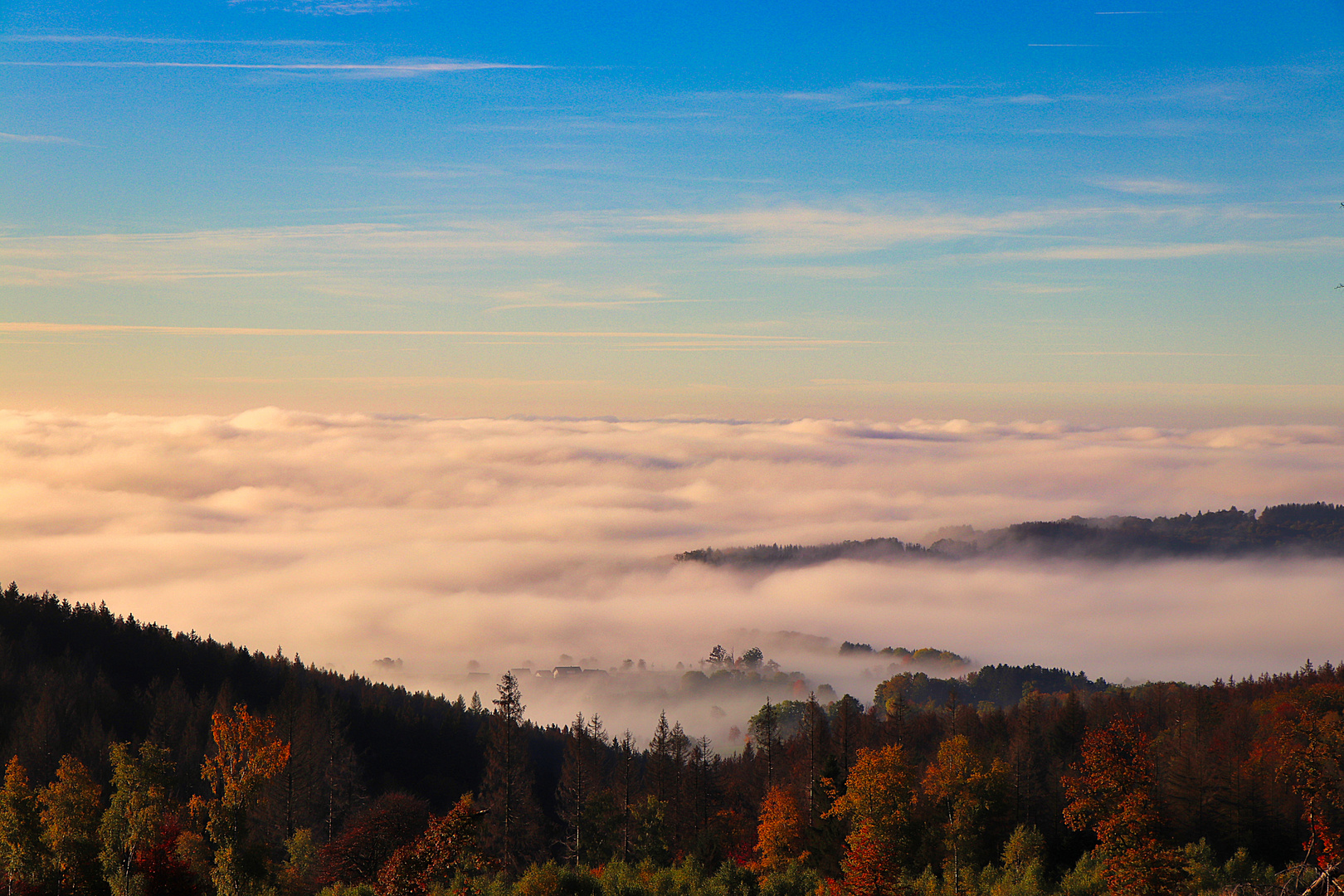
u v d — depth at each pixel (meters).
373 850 82.56
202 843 64.81
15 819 63.69
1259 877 67.25
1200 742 121.12
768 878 78.50
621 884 75.31
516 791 97.62
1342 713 116.25
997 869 81.00
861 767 77.00
